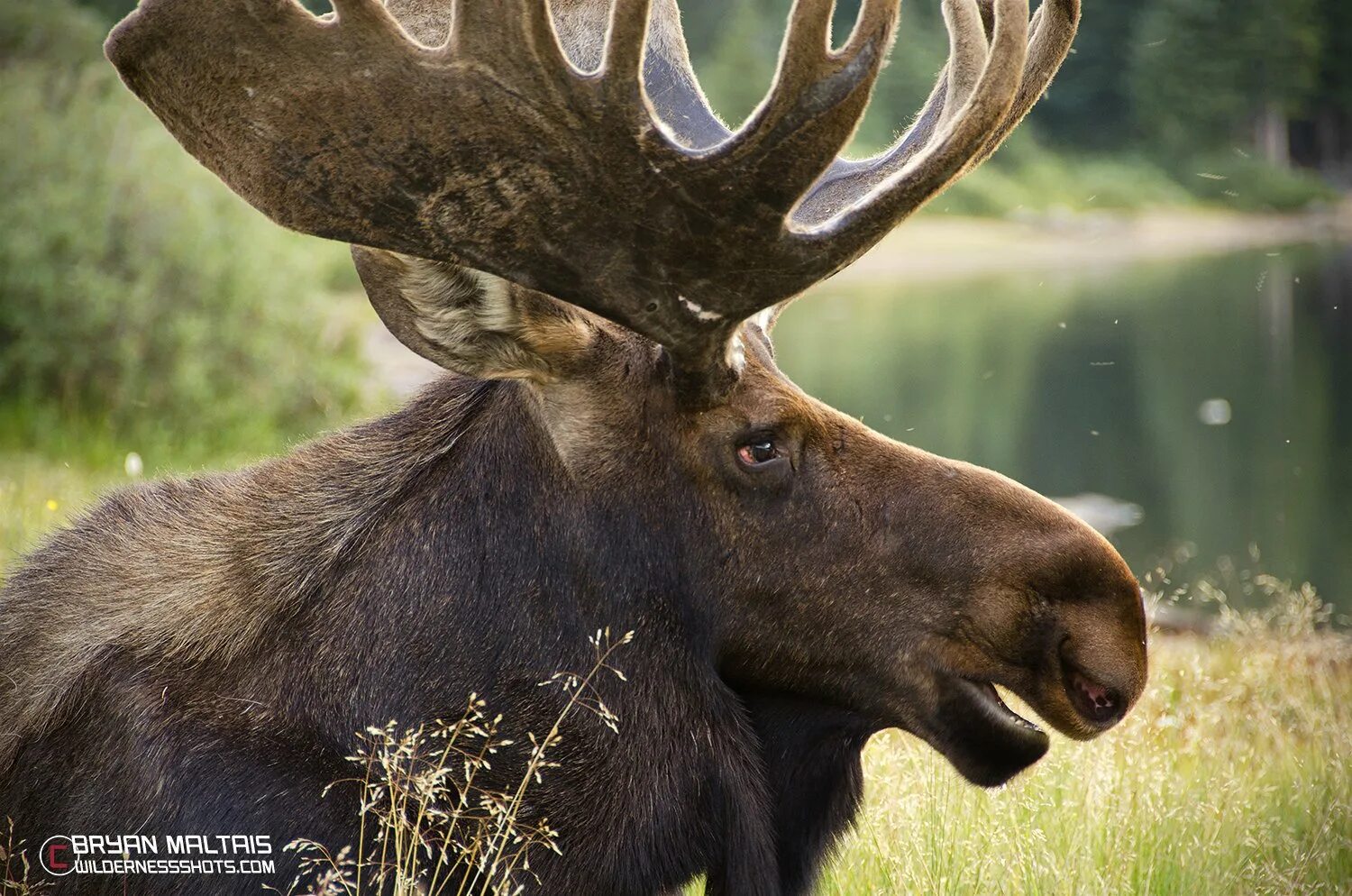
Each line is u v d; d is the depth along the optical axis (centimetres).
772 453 650
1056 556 632
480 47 572
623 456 651
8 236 2903
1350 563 2952
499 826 622
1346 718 1227
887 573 647
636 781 644
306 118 569
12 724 670
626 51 572
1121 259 10631
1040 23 703
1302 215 13912
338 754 638
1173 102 14525
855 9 8975
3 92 3284
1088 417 5119
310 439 719
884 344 6862
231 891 619
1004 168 13500
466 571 652
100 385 2967
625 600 649
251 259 3203
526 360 643
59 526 747
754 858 658
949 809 903
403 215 585
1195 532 3325
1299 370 6138
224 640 655
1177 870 890
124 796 632
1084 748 1018
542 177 586
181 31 548
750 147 583
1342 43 15438
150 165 3184
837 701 668
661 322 613
